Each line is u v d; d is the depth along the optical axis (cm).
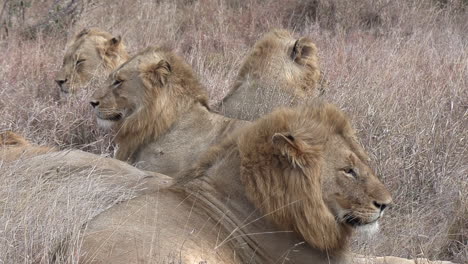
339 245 802
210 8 2448
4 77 1664
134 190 932
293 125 775
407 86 1542
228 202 781
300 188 758
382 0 2448
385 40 2127
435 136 1287
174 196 779
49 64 1784
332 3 2466
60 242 739
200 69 1728
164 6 2475
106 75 1650
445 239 1043
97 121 1260
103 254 667
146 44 2125
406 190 1180
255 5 2505
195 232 732
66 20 2236
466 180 1178
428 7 2489
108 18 2316
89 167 1007
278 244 778
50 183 938
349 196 782
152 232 702
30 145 1138
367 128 1309
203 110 1227
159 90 1215
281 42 1398
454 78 1648
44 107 1454
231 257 749
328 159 780
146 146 1229
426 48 1947
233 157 793
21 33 2166
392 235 1023
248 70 1386
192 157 1195
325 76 1562
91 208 871
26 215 819
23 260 744
